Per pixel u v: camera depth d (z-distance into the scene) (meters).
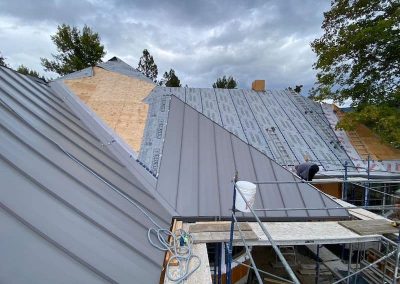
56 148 5.72
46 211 3.61
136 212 5.39
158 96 11.34
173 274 4.34
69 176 4.93
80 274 3.02
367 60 17.56
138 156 7.85
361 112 15.62
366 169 13.41
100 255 3.53
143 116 9.80
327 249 12.30
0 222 2.95
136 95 11.33
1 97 6.17
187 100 18.72
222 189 7.18
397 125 14.42
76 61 35.00
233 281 9.53
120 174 6.73
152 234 4.94
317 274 9.05
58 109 8.53
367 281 8.12
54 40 35.03
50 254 3.00
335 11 17.78
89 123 8.88
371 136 16.41
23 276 2.57
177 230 5.65
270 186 7.48
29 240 2.99
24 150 4.66
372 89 17.86
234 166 7.95
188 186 7.13
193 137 8.90
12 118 5.49
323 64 18.55
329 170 13.25
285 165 13.20
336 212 7.04
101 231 4.05
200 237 5.61
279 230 6.18
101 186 5.47
